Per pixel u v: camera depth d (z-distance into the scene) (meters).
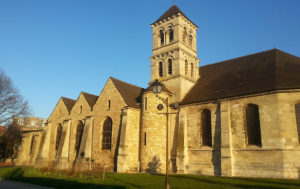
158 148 31.70
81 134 41.31
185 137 31.34
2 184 24.22
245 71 32.56
